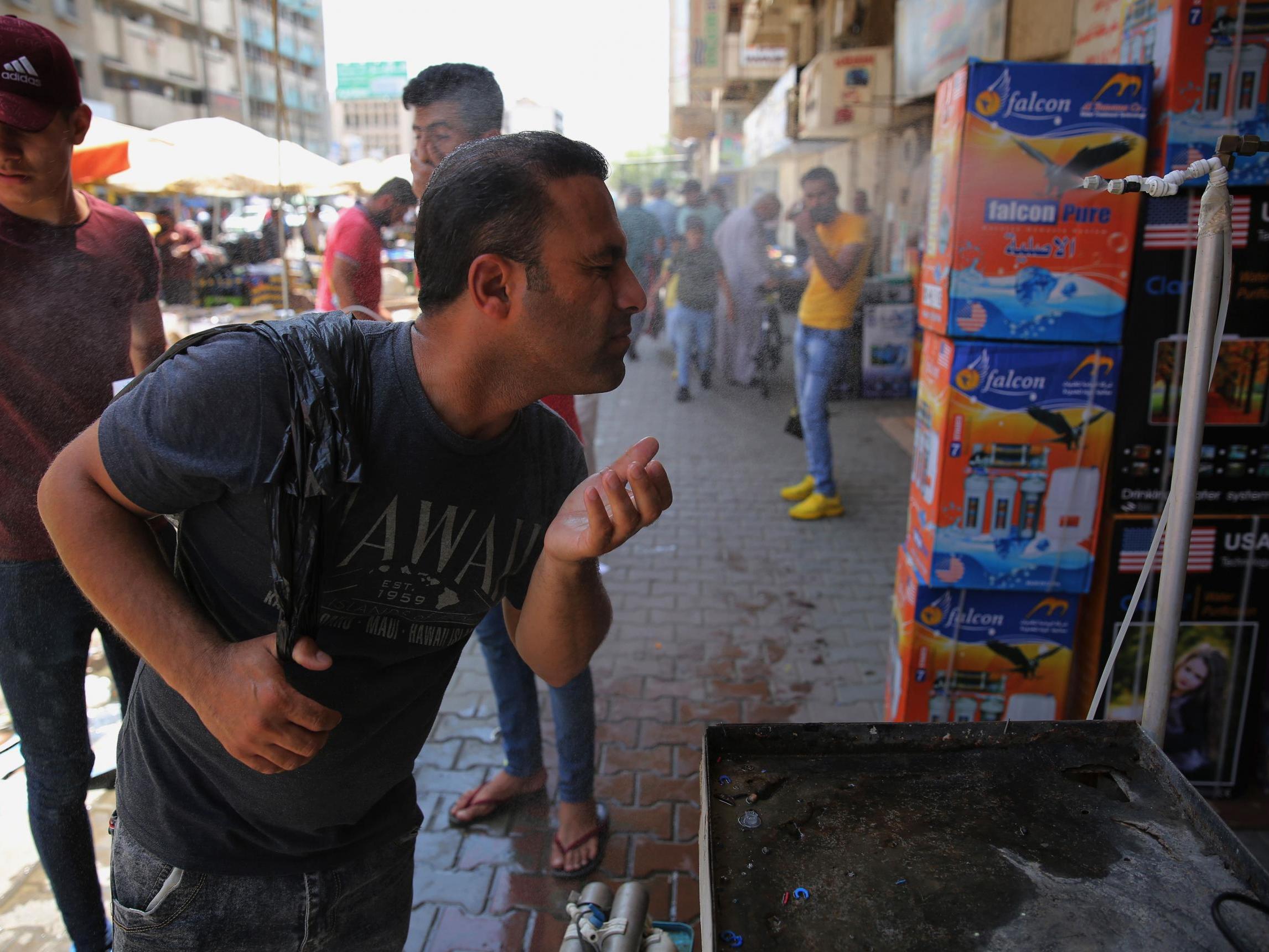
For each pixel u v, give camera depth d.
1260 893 0.89
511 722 2.23
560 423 1.16
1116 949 0.83
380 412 0.96
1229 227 1.01
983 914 0.87
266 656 0.91
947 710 2.26
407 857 1.31
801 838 0.98
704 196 4.36
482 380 0.95
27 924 1.95
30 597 1.58
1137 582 2.10
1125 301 1.94
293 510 0.90
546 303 0.89
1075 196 1.89
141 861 1.12
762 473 5.08
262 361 0.92
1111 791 1.06
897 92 3.75
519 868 2.12
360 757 1.12
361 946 1.28
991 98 1.86
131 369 1.77
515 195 0.86
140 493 0.92
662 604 3.52
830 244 3.89
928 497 2.16
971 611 2.18
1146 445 2.02
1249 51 1.79
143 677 1.13
